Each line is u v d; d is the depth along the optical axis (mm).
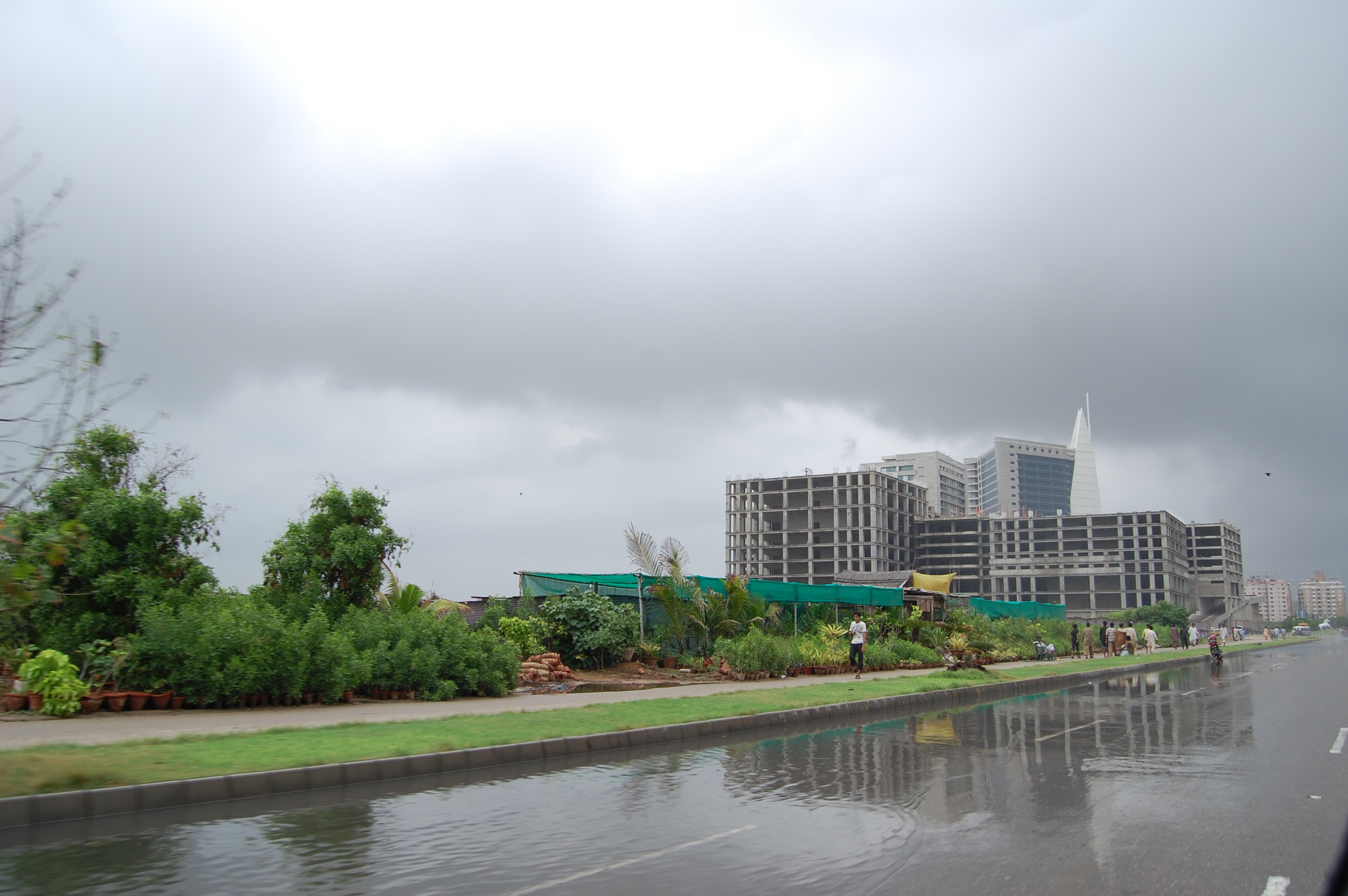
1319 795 9086
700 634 25906
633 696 18297
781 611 30250
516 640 22078
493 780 9977
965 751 12406
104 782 8297
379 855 6676
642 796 9031
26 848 6840
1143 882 5992
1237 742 13422
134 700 13938
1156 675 33219
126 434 17406
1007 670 30625
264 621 14961
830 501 141875
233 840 7098
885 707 18812
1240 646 72438
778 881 5996
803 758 11688
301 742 10758
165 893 5719
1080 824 7719
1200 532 165375
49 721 12594
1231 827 7609
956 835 7320
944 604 39438
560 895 5684
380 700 16484
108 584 14984
